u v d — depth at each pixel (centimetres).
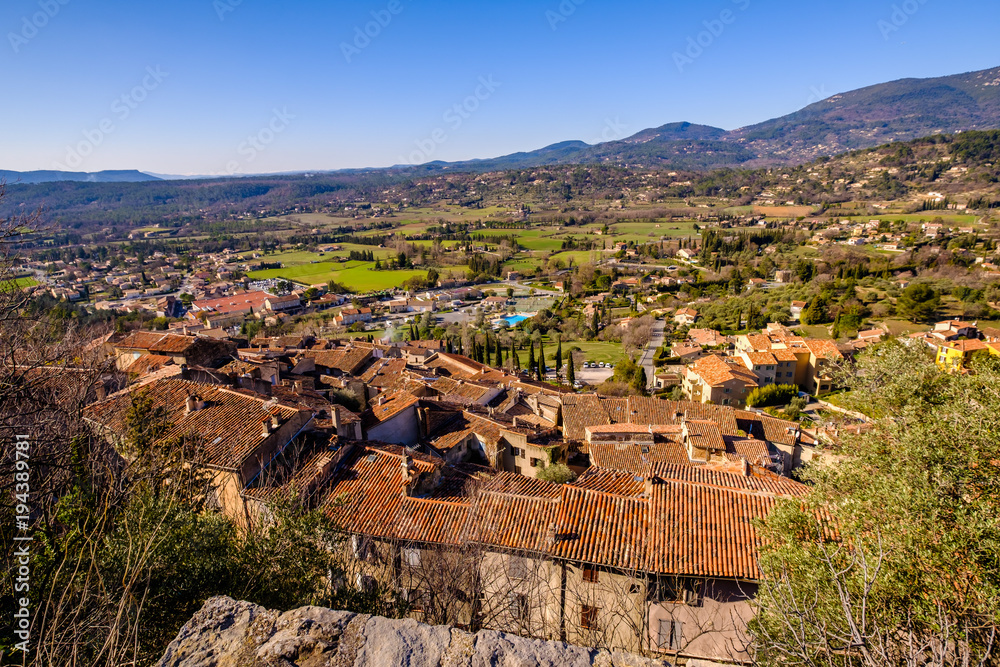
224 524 1227
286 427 2025
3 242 1261
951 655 790
